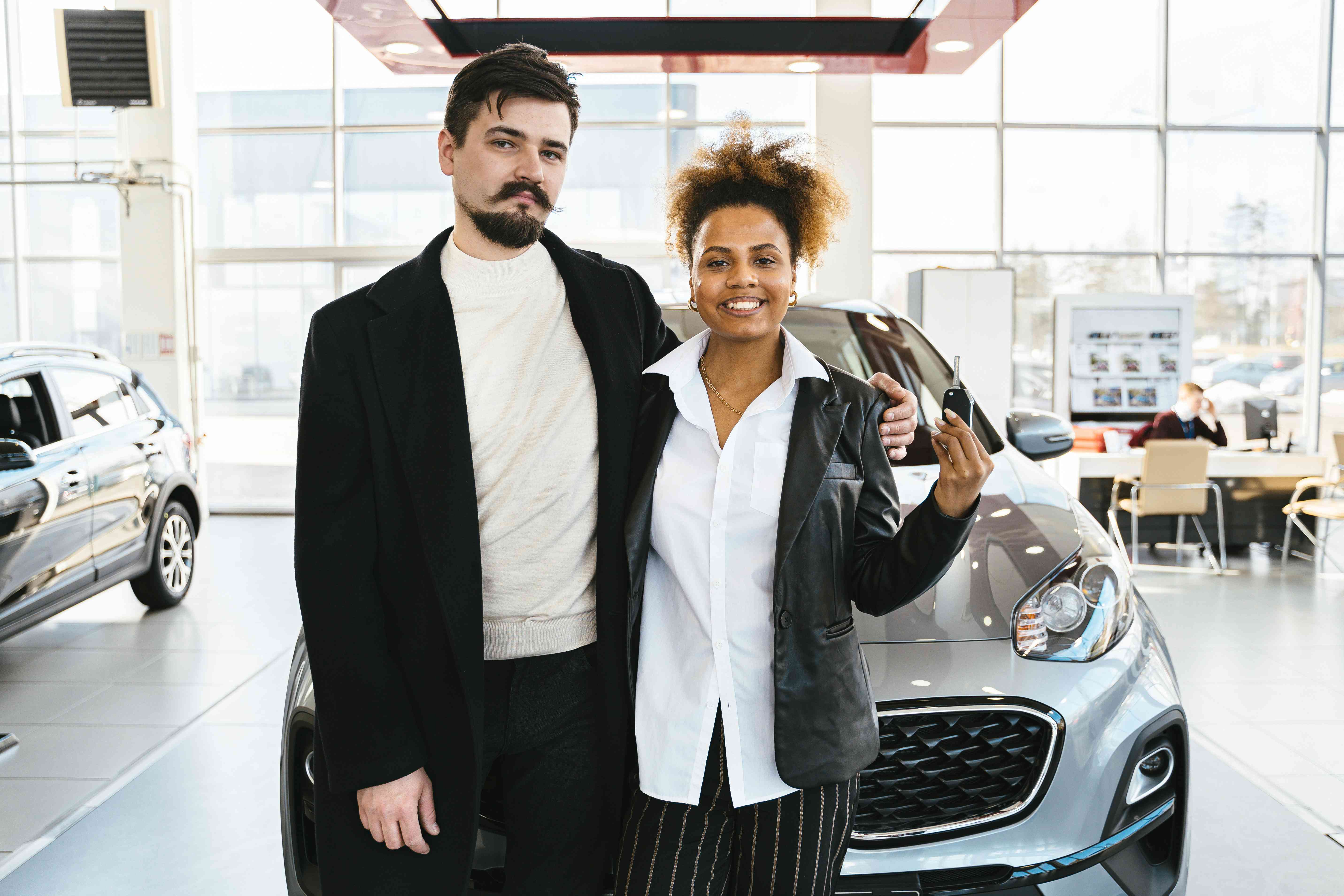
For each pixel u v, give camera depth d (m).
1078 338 6.69
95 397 4.17
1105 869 1.55
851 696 1.16
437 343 1.21
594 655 1.25
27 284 8.19
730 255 1.15
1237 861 2.21
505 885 1.31
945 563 1.14
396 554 1.21
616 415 1.23
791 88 8.13
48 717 3.21
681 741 1.15
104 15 6.52
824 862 1.17
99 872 2.21
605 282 1.31
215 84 7.98
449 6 4.05
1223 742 2.93
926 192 8.55
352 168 8.09
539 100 1.20
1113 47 8.41
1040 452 2.63
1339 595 4.84
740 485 1.14
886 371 2.54
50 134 8.13
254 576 5.41
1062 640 1.62
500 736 1.25
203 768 2.78
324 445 1.18
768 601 1.14
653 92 8.12
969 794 1.50
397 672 1.20
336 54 7.96
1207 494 5.55
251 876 2.19
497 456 1.23
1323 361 8.58
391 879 1.21
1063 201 8.55
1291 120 8.43
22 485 3.41
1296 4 8.30
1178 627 4.25
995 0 4.09
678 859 1.16
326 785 1.22
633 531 1.15
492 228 1.21
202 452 7.50
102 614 4.56
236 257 8.03
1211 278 8.55
